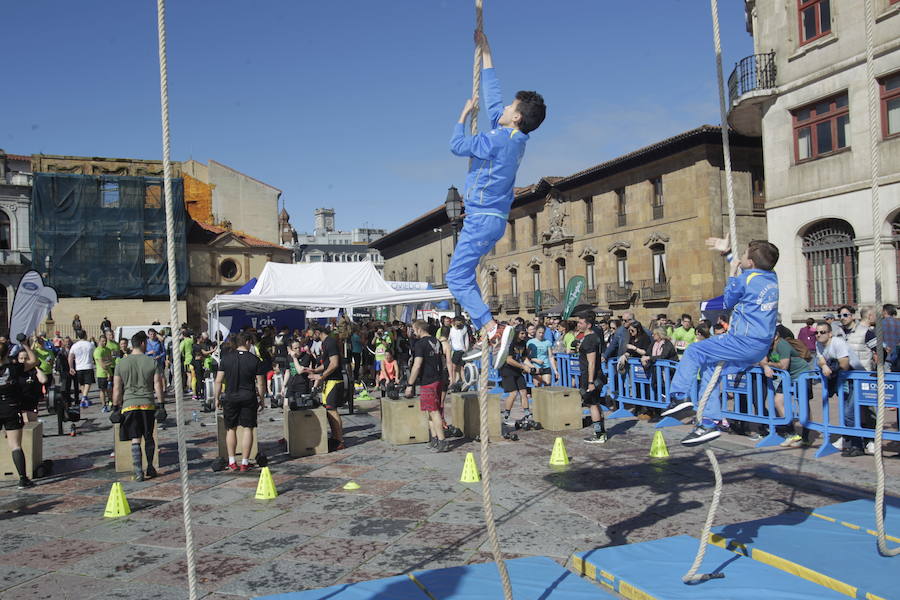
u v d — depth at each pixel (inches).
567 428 430.6
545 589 178.1
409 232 2436.0
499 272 1827.0
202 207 2074.3
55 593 186.7
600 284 1437.0
